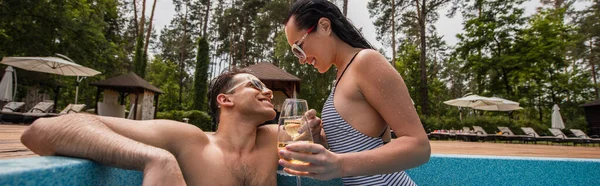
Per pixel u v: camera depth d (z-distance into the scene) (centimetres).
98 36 1473
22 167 65
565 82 2188
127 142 87
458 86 3659
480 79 2009
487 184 184
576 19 2044
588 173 185
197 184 114
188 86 3875
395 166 89
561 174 185
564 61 1945
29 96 1248
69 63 975
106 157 84
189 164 115
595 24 1875
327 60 131
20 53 1313
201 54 2005
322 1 131
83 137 84
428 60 3281
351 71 117
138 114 1302
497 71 1900
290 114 108
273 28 2900
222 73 149
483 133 1298
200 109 1939
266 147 140
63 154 85
